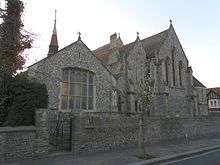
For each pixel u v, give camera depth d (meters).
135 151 17.50
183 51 41.78
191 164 13.70
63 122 17.50
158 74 36.72
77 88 25.70
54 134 17.66
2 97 17.09
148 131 21.52
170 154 16.53
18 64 18.30
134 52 35.50
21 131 13.86
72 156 15.12
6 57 17.62
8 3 18.41
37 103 17.92
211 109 67.81
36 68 23.33
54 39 36.72
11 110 16.98
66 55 25.22
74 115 16.30
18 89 17.50
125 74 33.50
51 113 19.00
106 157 15.19
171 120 24.16
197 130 27.69
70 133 16.31
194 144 21.59
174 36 40.88
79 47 26.23
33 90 17.98
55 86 24.12
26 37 20.94
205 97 45.94
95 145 17.09
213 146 20.48
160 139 22.59
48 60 24.09
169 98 37.12
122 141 19.02
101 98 27.11
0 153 13.00
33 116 17.44
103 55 38.06
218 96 67.44
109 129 18.20
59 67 24.64
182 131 25.44
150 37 42.47
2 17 18.16
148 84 18.56
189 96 40.53
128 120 19.75
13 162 13.19
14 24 18.33
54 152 15.45
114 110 27.72
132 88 32.72
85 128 16.62
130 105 32.12
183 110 39.25
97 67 27.36
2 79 17.23
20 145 13.77
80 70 26.08
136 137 20.11
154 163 14.32
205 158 15.66
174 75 39.84
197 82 46.31
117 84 31.19
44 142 14.65
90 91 26.66
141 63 36.00
